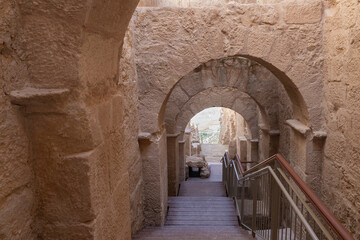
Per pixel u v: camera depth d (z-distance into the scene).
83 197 1.07
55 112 1.01
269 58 3.27
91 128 1.06
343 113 2.73
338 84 2.83
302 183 2.18
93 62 1.12
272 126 6.02
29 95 0.94
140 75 3.46
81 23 0.96
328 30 3.04
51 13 0.95
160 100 3.50
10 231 0.94
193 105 7.61
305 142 3.36
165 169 4.36
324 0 3.15
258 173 3.30
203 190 7.11
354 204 2.54
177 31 3.32
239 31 3.25
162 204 3.91
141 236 3.28
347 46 2.61
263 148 6.73
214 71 6.07
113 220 1.36
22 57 0.98
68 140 1.04
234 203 5.01
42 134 1.03
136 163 3.40
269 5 3.20
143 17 3.33
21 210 0.99
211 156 13.45
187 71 3.39
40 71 0.99
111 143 1.34
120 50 1.42
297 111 3.76
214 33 3.28
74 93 1.01
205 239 3.24
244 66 5.97
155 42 3.37
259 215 3.85
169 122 6.40
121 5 1.14
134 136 3.32
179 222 4.24
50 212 1.08
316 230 3.12
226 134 15.12
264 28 3.23
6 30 0.92
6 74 0.92
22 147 1.00
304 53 3.24
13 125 0.95
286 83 3.53
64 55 0.98
